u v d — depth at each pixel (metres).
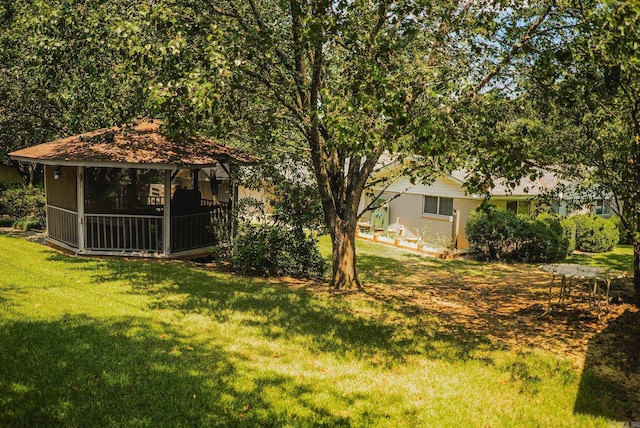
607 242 21.23
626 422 5.58
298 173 13.05
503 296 11.91
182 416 5.12
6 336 6.59
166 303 9.13
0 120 16.45
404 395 6.01
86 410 5.04
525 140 7.09
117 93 9.70
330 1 7.23
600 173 8.66
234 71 7.51
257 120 9.05
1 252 12.84
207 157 13.01
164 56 7.14
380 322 8.95
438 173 10.56
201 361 6.48
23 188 21.14
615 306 10.21
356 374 6.55
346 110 6.82
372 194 13.09
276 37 8.58
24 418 4.78
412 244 20.67
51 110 16.22
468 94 8.13
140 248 14.29
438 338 8.22
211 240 14.91
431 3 7.84
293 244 13.03
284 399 5.66
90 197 15.54
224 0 8.89
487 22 8.26
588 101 7.43
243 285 11.16
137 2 7.73
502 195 18.80
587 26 6.58
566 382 6.57
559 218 18.20
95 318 7.77
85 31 7.83
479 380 6.57
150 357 6.40
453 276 14.89
